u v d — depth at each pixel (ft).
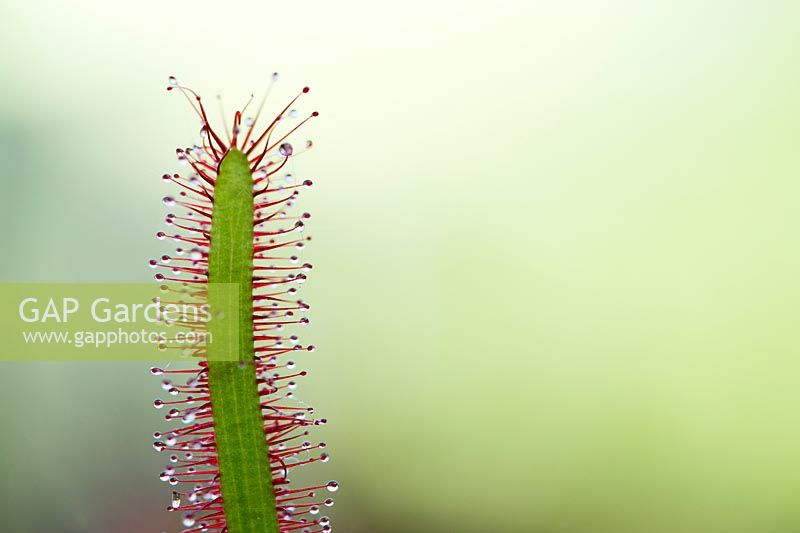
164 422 0.88
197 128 0.93
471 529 0.92
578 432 0.95
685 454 0.93
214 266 0.70
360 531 0.90
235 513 0.71
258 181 0.71
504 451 0.94
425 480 0.92
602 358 0.97
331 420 0.94
